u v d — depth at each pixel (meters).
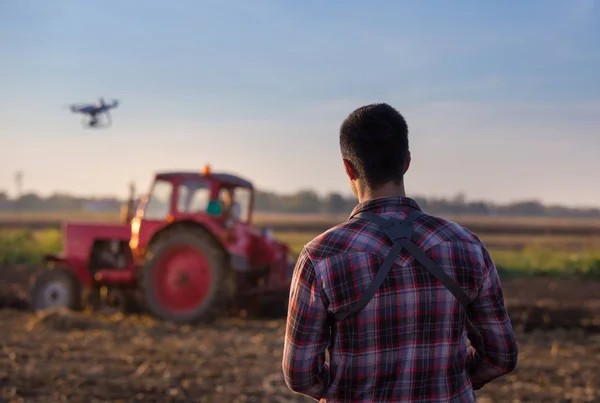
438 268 1.89
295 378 1.91
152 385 5.41
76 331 8.32
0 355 6.44
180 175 9.63
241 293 9.61
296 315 1.92
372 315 1.86
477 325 1.98
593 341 7.96
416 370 1.86
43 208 123.56
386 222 1.93
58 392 5.16
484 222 75.75
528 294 12.59
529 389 5.54
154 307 9.23
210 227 9.24
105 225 10.48
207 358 6.58
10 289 12.70
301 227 42.28
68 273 10.46
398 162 1.99
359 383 1.87
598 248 22.91
